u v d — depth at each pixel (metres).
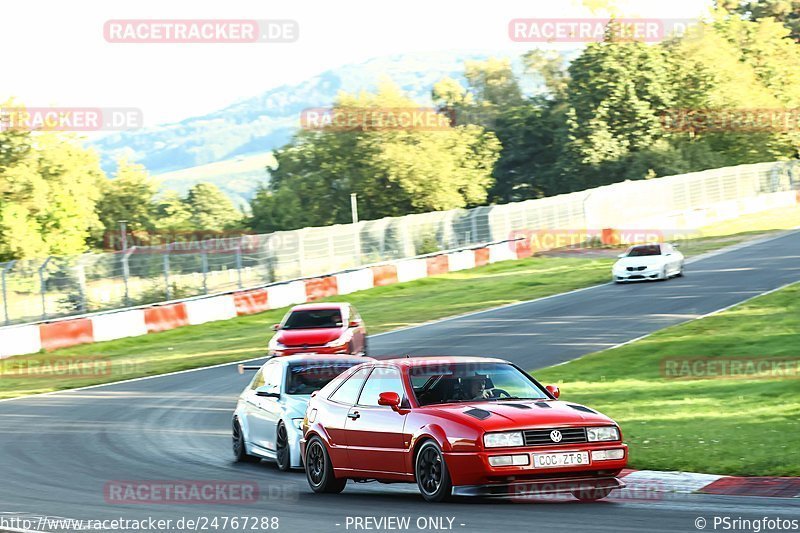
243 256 109.56
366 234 122.88
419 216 129.62
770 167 189.00
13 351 84.50
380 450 26.23
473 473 23.30
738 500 23.88
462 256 128.12
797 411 38.12
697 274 102.31
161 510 25.94
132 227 199.88
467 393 26.25
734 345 59.69
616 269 102.00
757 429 34.88
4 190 157.50
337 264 118.75
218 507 26.23
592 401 45.25
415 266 121.62
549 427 23.81
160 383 66.12
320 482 28.56
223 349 81.50
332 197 194.62
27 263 93.25
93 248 178.00
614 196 156.50
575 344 67.19
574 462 23.73
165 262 102.56
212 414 51.75
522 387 26.70
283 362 37.78
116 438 44.88
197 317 98.31
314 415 29.23
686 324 70.19
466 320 86.38
